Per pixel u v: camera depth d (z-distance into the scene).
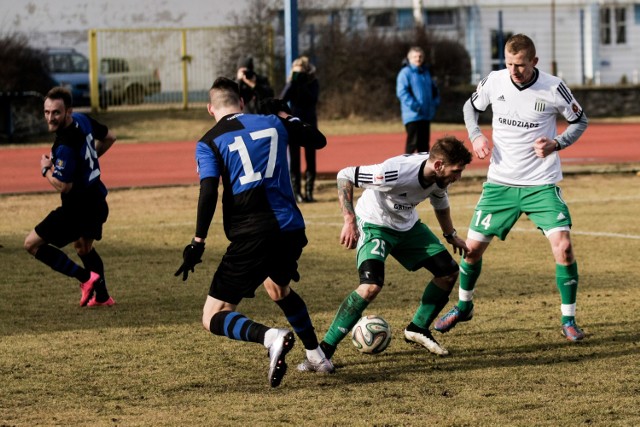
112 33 70.00
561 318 14.91
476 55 78.19
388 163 12.44
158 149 48.19
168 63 70.81
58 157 15.75
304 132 12.04
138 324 15.11
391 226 12.82
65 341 14.05
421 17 73.31
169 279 18.72
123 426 10.28
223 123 11.74
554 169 14.34
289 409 10.83
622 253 20.73
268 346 10.87
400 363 12.85
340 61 64.88
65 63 67.25
